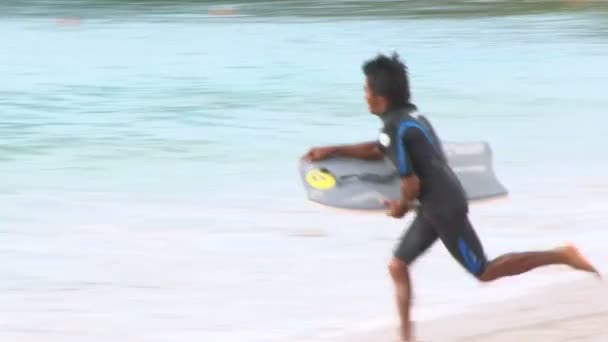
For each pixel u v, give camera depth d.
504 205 38.56
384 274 28.83
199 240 33.34
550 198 40.09
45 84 84.88
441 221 20.25
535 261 20.66
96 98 76.81
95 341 22.86
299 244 32.59
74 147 55.44
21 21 146.00
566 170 46.91
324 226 35.19
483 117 65.38
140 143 56.69
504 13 155.62
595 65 93.75
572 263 20.66
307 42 118.19
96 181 45.34
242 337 23.08
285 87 81.62
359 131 60.47
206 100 75.00
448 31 130.38
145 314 25.05
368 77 20.23
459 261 20.52
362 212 20.73
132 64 99.38
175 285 27.83
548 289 26.16
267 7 168.62
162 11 162.62
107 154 53.09
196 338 23.05
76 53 108.56
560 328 22.19
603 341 21.09
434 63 97.75
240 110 69.38
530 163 49.06
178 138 58.44
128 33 129.75
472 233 20.42
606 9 158.62
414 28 134.75
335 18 149.38
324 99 74.44
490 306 24.80
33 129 62.06
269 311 25.20
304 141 57.03
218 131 60.84
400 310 21.22
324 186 21.05
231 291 27.16
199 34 128.12
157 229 35.06
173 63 99.94
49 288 27.52
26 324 24.17
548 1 171.62
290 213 37.56
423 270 28.89
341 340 22.52
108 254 31.47
